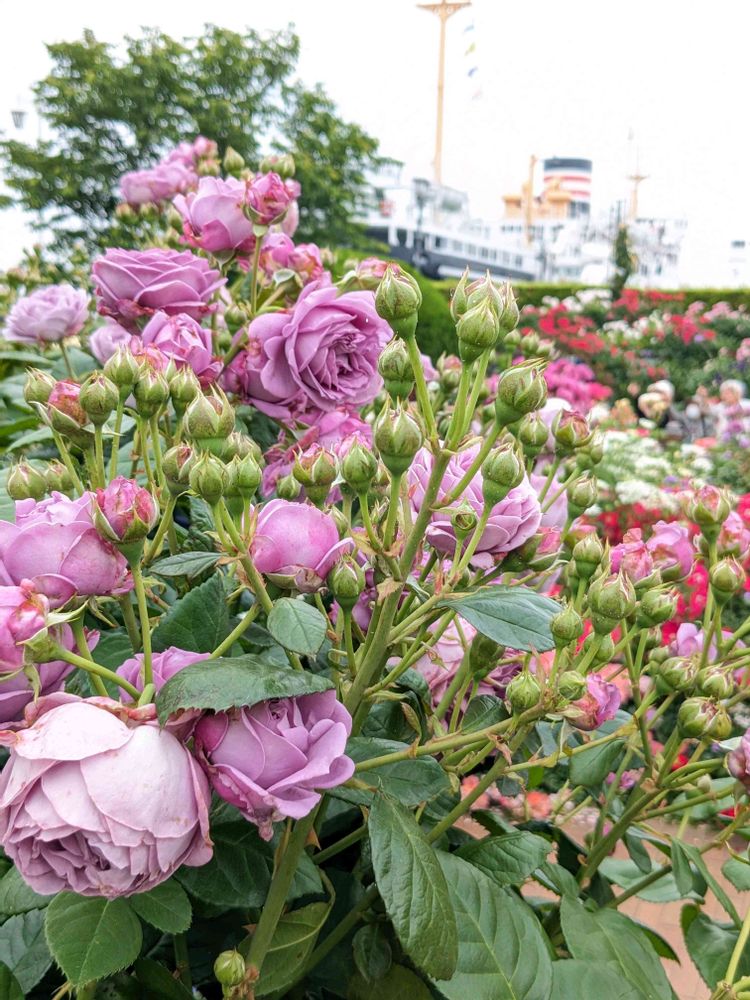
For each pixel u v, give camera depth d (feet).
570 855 4.48
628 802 4.18
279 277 5.24
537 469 5.33
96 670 2.48
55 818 2.22
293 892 2.90
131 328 4.77
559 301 51.01
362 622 3.44
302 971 3.12
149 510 2.52
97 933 2.51
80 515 2.62
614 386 40.73
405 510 2.98
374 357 4.72
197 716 2.39
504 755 2.92
